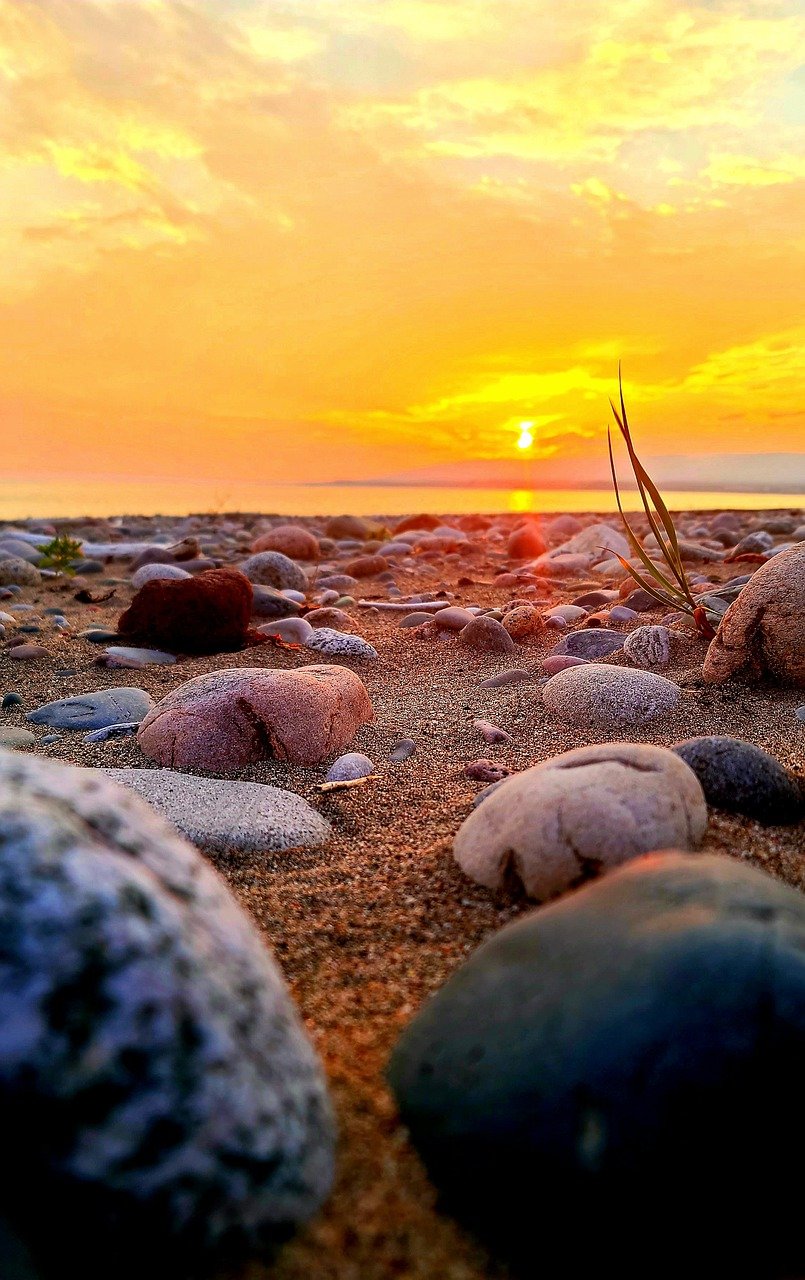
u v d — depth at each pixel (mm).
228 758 3082
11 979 962
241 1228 1043
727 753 2400
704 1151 1067
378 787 2877
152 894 1119
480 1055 1233
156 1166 980
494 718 3545
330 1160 1185
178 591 4816
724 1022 1111
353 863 2312
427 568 8125
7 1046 938
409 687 4113
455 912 1979
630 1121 1078
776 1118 1077
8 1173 938
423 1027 1371
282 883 2199
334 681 3455
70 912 1017
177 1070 1007
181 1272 1021
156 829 1301
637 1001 1148
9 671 4477
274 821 2494
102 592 6812
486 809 2213
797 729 3090
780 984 1131
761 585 3566
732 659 3576
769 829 2268
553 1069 1141
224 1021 1079
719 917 1238
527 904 1977
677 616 4766
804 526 9219
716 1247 1062
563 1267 1087
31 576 7281
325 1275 1058
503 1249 1109
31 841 1066
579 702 3428
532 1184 1109
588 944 1278
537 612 4973
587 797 1978
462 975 1408
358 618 5641
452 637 4895
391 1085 1352
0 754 1294
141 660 4598
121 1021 991
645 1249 1066
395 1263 1080
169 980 1039
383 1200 1162
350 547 10375
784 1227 1064
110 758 3168
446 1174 1184
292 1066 1161
